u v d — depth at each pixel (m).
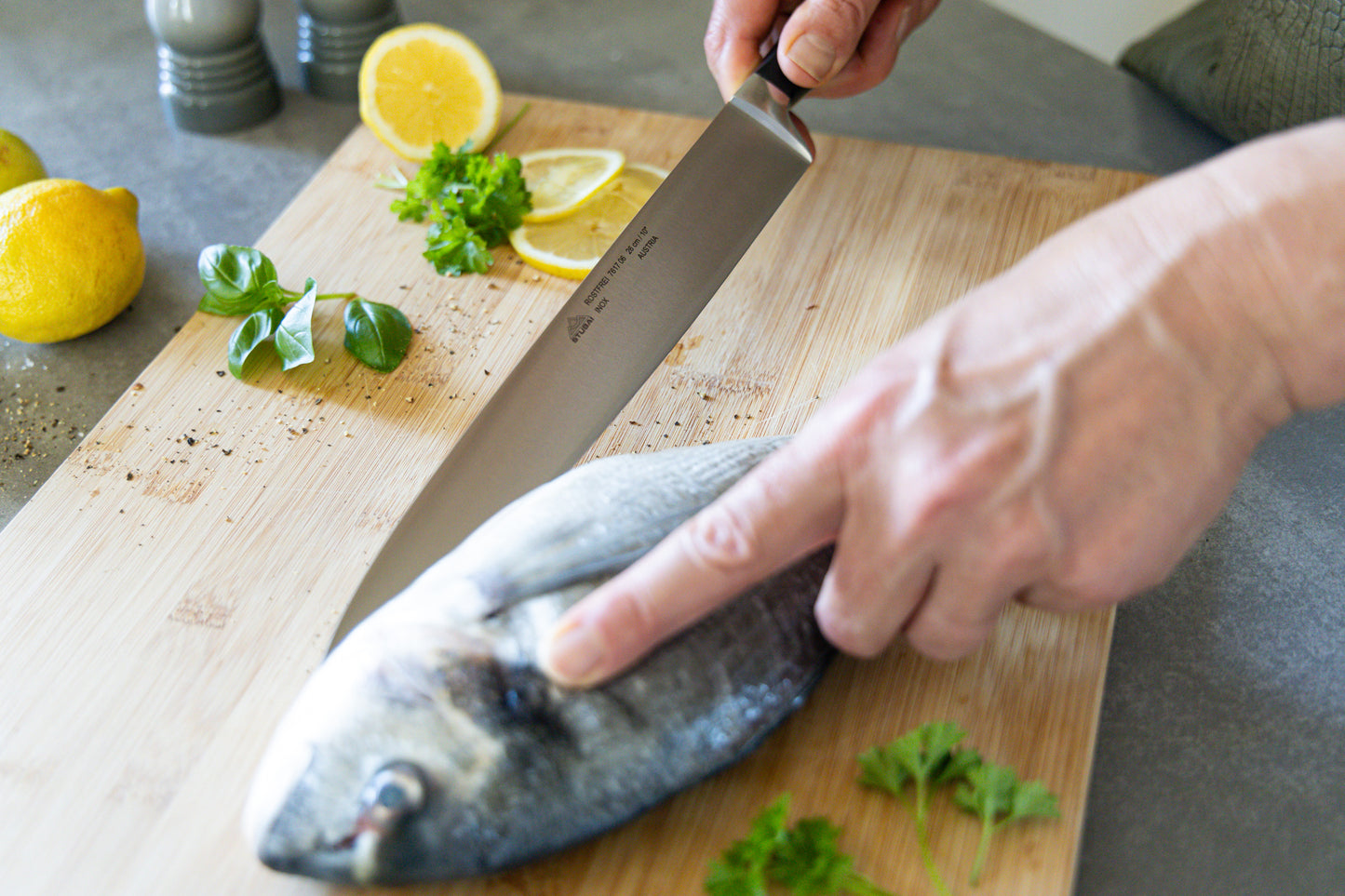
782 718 0.55
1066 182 0.75
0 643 0.59
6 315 0.68
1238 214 0.50
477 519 0.60
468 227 0.72
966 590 0.53
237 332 0.67
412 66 0.76
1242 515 0.65
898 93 0.88
